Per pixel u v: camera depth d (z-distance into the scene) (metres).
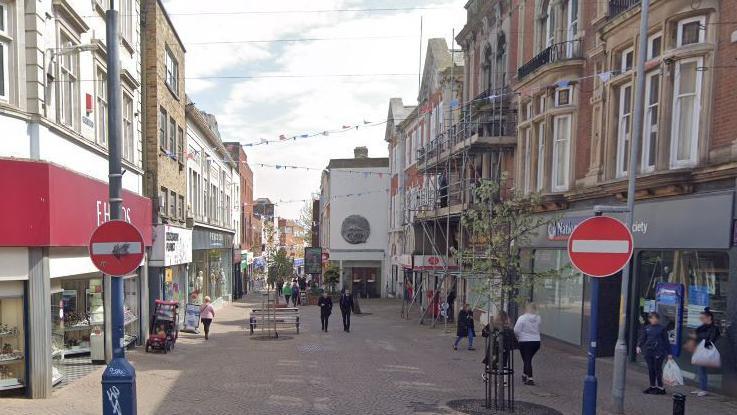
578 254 6.67
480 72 21.17
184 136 21.64
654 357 9.09
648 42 11.12
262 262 60.12
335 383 10.04
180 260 19.27
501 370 7.93
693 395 8.94
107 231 6.33
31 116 9.05
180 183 20.89
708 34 9.72
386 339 17.17
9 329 8.79
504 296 8.58
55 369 10.05
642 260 11.57
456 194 21.94
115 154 6.54
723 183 9.21
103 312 12.45
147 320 15.73
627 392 9.15
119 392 6.25
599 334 12.78
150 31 16.75
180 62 20.98
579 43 14.07
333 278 37.50
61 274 9.88
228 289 36.72
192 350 14.79
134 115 15.52
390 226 41.72
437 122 27.89
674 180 9.87
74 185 9.91
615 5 12.48
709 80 9.61
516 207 9.30
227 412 7.98
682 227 9.86
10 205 8.43
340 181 42.91
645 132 11.29
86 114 11.72
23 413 7.85
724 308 9.18
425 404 8.36
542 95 15.47
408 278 34.31
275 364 12.26
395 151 39.81
